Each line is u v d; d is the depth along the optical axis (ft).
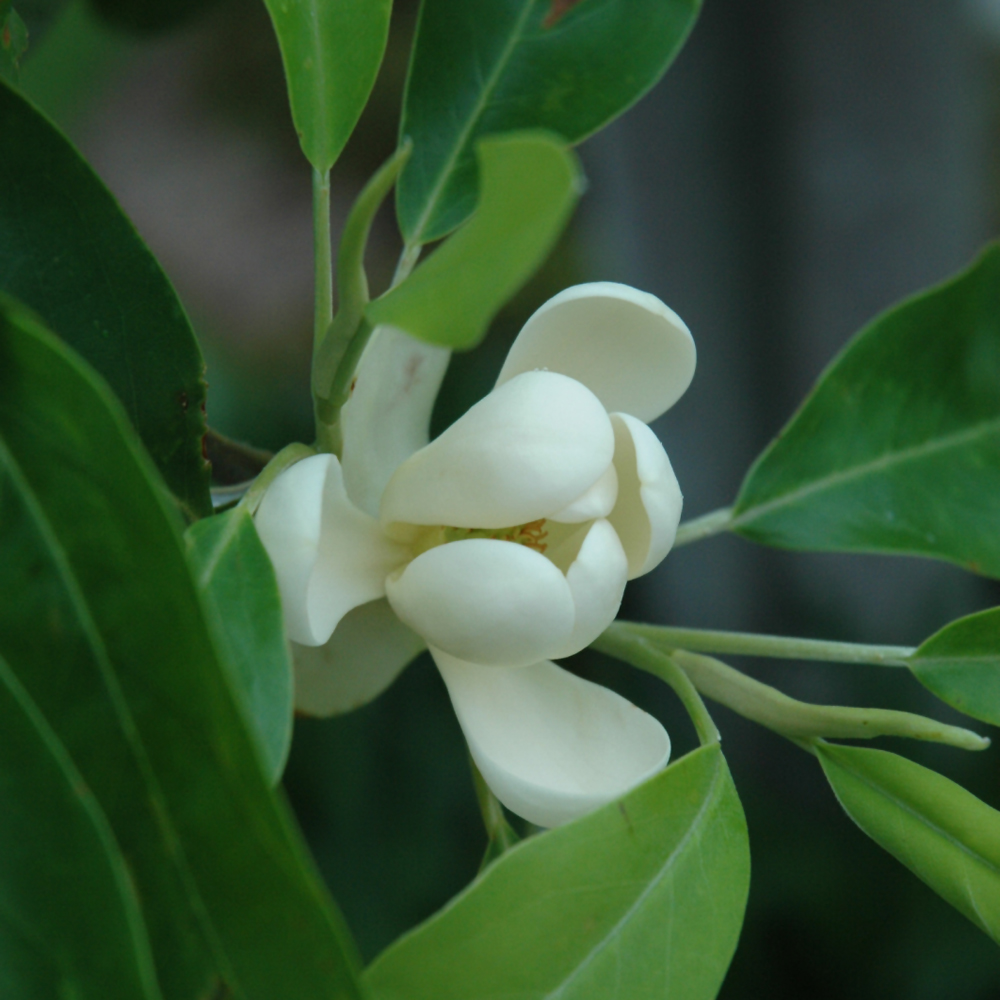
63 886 1.83
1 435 1.84
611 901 1.94
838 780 2.05
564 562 2.04
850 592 3.98
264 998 1.84
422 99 2.11
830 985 3.76
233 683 1.82
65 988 1.83
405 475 2.02
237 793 1.83
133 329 2.01
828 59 3.27
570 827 1.94
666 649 2.07
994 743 3.76
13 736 1.84
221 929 1.84
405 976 1.89
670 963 1.94
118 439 1.82
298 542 1.96
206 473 2.04
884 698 3.83
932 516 2.19
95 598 1.84
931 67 3.33
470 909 1.90
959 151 3.50
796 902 3.82
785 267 3.56
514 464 1.98
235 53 7.31
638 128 3.42
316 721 3.75
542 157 1.80
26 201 1.99
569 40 2.12
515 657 2.00
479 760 2.01
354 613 2.11
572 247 5.66
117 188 7.22
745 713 2.06
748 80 3.33
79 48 2.72
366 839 3.69
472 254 1.83
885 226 3.47
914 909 3.74
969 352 2.20
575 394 1.99
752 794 4.11
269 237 7.29
